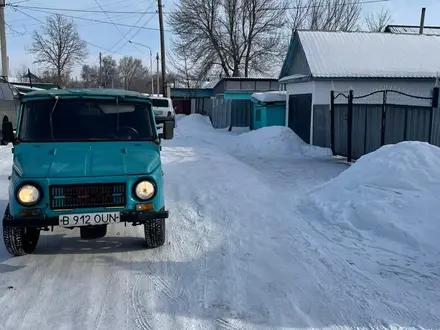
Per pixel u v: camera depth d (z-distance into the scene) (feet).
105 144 18.99
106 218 16.43
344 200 24.17
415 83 58.29
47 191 16.06
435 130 35.58
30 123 19.30
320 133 57.26
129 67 340.59
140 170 16.97
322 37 63.72
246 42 143.02
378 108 42.70
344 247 19.21
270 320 13.00
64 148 18.34
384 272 16.42
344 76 56.29
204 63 144.05
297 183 35.17
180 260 17.87
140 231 21.84
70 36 206.39
